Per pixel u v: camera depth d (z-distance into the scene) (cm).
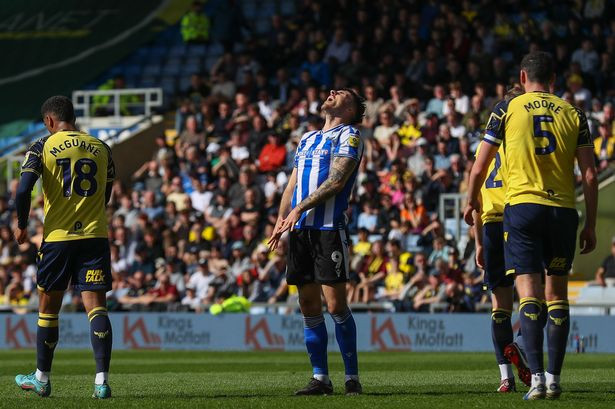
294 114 8700
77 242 2762
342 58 9262
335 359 5134
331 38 9538
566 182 2531
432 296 6719
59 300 2825
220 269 7575
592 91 8294
